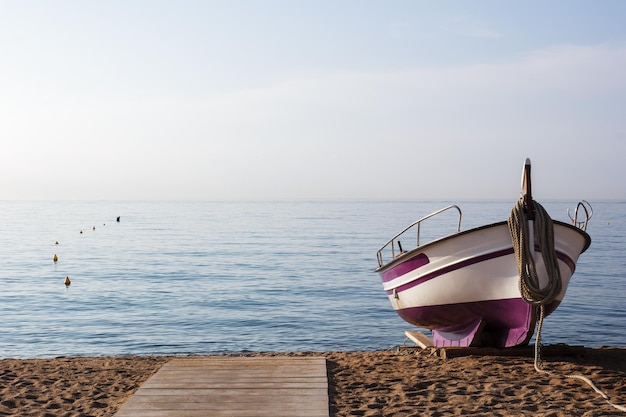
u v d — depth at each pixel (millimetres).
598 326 20047
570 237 8961
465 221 117938
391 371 8719
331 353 12211
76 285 31859
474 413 6660
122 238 74875
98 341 18344
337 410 6805
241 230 93375
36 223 124000
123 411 6492
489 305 9219
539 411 6703
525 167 8531
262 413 6445
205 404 6762
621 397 7285
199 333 19609
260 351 16891
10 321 21641
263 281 33219
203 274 36688
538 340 8570
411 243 62406
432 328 10633
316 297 27312
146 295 28156
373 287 30625
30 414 6777
